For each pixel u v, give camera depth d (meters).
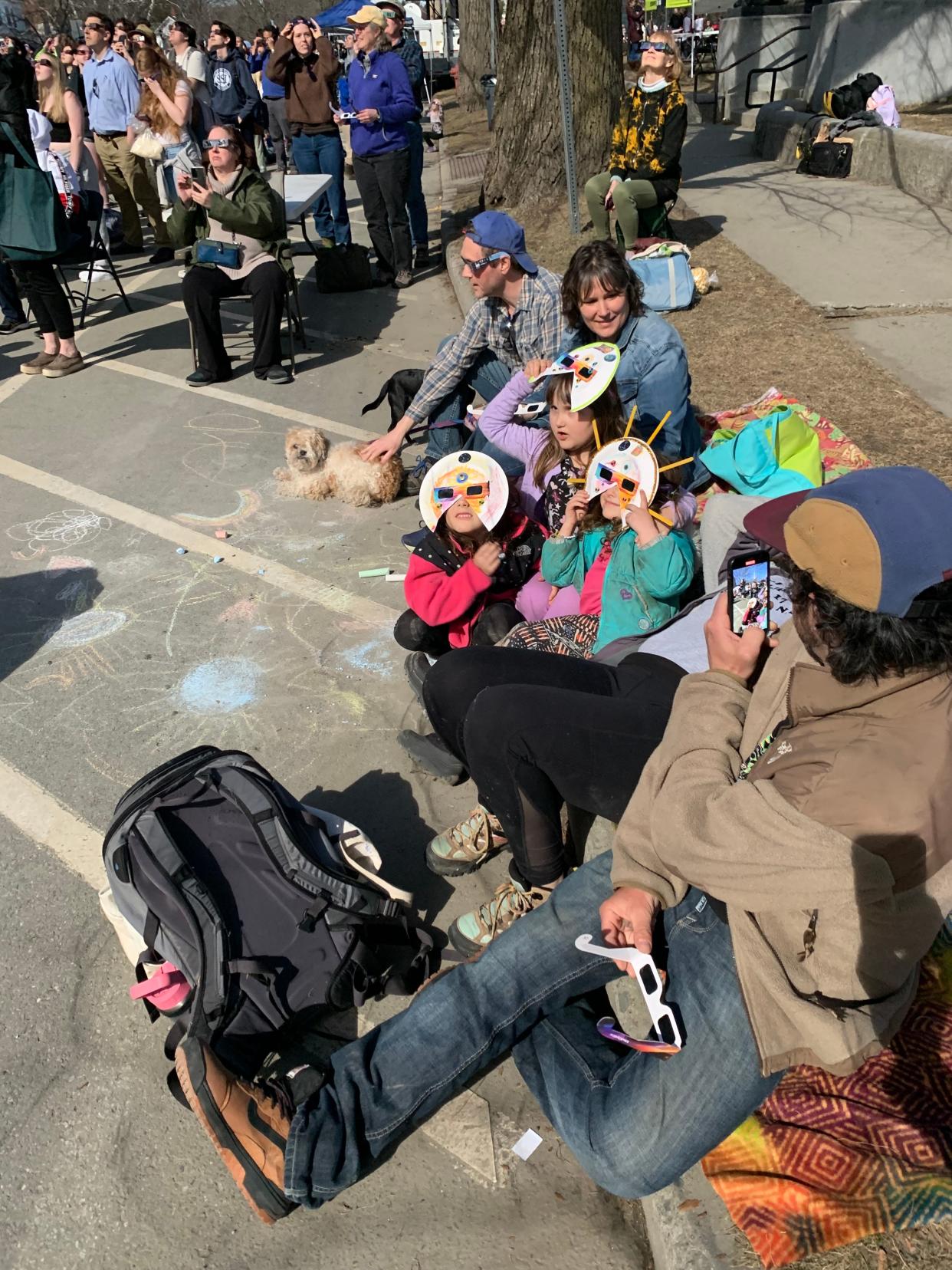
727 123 14.41
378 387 6.05
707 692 1.75
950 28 11.27
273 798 2.33
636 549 2.66
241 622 3.82
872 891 1.38
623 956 1.74
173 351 6.83
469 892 2.64
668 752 1.72
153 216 9.02
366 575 4.09
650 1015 1.84
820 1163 1.75
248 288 6.00
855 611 1.34
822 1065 1.53
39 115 7.32
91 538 4.46
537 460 3.26
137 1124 2.11
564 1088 1.88
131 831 2.24
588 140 8.94
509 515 3.17
